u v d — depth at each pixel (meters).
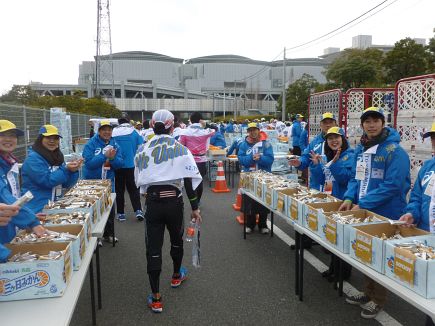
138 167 3.94
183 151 3.93
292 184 5.09
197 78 123.62
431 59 21.70
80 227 3.13
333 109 9.04
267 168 6.63
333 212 3.54
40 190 4.12
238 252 5.66
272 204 4.76
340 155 4.77
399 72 22.61
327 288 4.39
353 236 3.00
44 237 2.86
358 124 8.72
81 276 2.72
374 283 3.67
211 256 5.50
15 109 8.23
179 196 4.01
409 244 2.64
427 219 3.18
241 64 122.75
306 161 5.67
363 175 3.81
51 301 2.37
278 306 3.97
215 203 9.25
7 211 2.29
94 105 38.09
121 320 3.73
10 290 2.37
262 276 4.76
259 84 107.31
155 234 3.96
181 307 3.98
